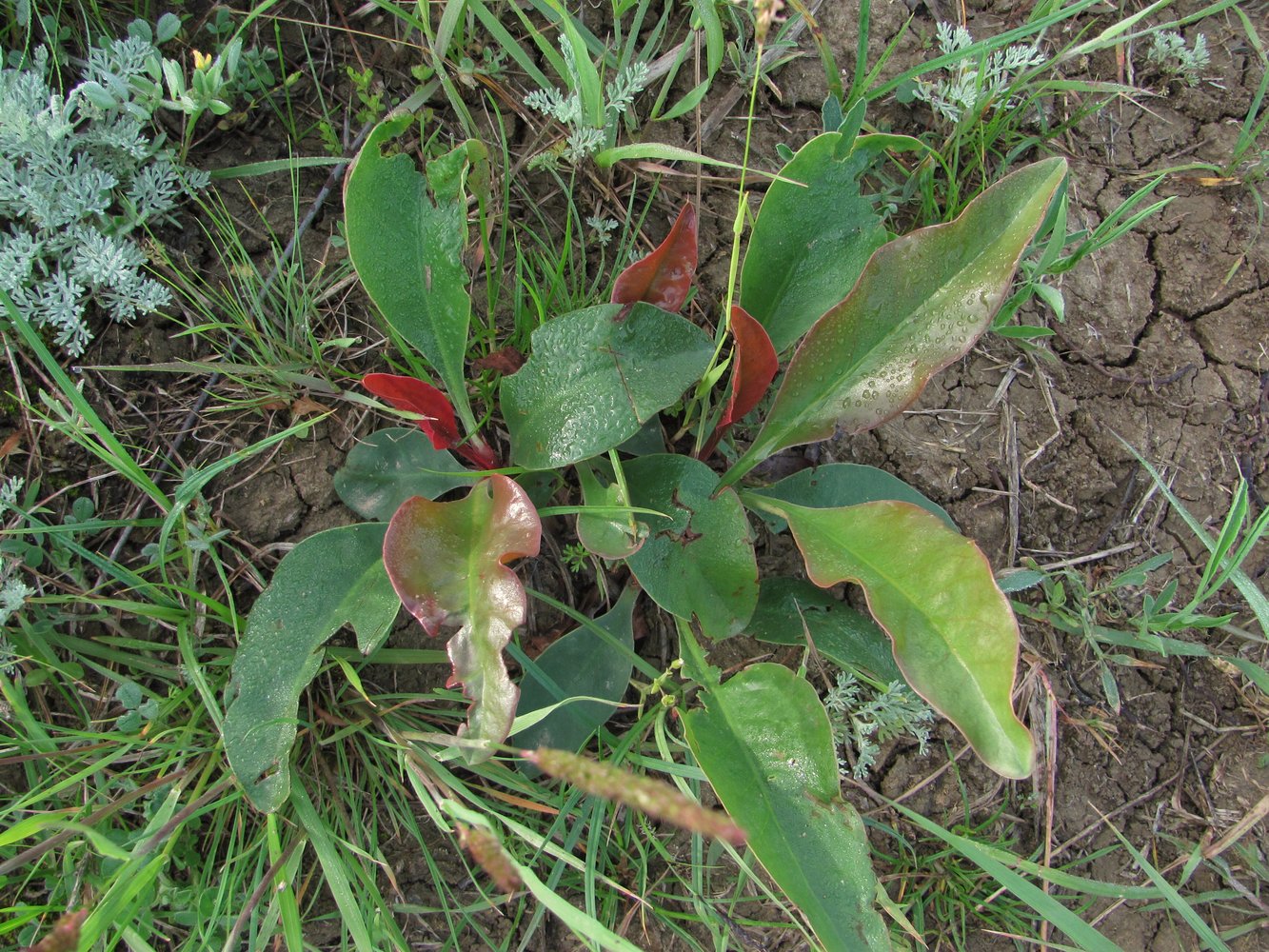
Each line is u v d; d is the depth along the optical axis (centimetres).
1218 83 43
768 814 31
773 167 39
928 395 39
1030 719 38
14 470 34
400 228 32
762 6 25
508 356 34
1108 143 42
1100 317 40
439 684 36
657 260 31
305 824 32
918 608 30
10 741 31
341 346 36
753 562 32
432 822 35
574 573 37
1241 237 41
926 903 37
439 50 36
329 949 34
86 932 27
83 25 36
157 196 34
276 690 31
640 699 36
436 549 31
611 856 36
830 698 35
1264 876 37
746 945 36
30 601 32
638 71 36
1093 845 38
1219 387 40
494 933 35
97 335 35
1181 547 40
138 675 34
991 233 31
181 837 33
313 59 38
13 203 33
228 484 35
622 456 36
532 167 37
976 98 38
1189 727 39
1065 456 40
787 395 33
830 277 34
